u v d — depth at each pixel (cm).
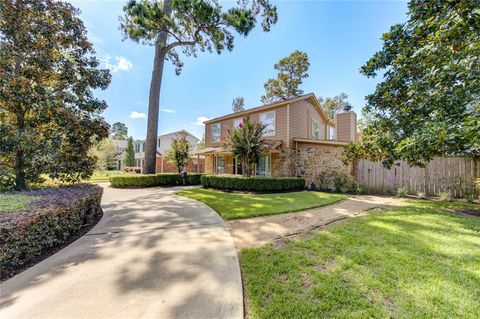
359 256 289
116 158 3117
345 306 197
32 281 246
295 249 320
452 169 797
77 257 308
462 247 309
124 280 246
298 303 203
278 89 2434
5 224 271
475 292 212
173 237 387
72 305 204
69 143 587
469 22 381
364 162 1008
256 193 933
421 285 224
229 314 192
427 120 512
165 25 1152
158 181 1294
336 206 636
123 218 520
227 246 344
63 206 372
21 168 518
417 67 536
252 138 1030
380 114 674
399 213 513
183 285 237
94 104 613
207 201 732
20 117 531
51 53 547
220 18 1147
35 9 518
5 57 473
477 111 404
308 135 1424
